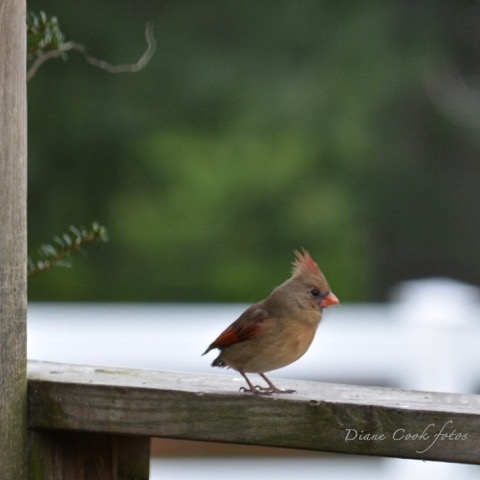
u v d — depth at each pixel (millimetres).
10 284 4145
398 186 18875
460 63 19922
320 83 17234
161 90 17656
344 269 19375
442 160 20031
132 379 4312
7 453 4141
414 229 19797
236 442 4086
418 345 7602
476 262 20266
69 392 4207
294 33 17266
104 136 18000
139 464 4598
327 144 17469
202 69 17297
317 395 4160
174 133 17969
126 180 18516
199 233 18859
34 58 5758
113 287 19422
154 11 17562
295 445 4031
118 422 4168
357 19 17359
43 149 18078
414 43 17891
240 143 17750
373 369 7574
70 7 17297
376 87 17453
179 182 18438
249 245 18953
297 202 18281
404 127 18969
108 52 17578
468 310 8367
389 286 19922
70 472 4320
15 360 4160
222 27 17531
